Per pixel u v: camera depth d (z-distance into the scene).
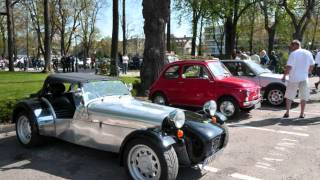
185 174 5.75
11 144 7.48
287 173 5.83
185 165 5.37
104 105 6.17
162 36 13.46
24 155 6.75
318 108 11.95
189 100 10.83
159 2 13.24
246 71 12.62
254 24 40.16
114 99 6.68
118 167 6.08
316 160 6.48
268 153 6.88
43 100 7.07
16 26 57.78
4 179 5.61
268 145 7.42
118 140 5.82
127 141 5.34
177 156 5.27
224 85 10.21
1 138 7.97
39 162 6.37
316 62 17.16
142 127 5.51
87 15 57.41
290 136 8.16
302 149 7.15
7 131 8.59
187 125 5.48
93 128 6.14
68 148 7.12
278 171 5.92
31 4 50.06
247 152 6.93
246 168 6.04
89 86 6.62
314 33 53.88
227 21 29.23
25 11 54.19
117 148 5.88
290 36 43.81
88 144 6.29
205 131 5.41
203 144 5.28
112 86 6.99
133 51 75.25
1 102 8.91
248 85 10.22
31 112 6.89
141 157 5.25
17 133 7.29
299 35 27.05
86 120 6.23
